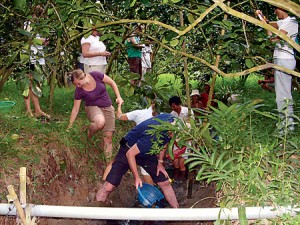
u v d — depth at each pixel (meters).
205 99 8.83
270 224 3.75
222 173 4.34
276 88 6.23
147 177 6.74
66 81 11.11
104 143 7.24
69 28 5.54
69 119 7.50
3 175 5.36
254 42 5.71
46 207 3.49
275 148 4.80
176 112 6.76
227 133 4.66
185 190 6.85
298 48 3.67
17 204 3.47
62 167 6.27
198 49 8.44
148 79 6.48
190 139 5.00
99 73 6.96
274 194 3.86
